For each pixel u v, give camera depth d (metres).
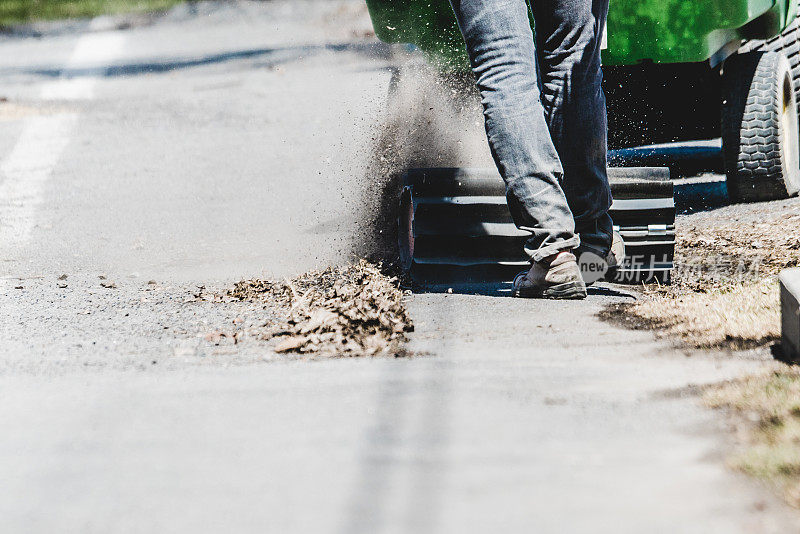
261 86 25.58
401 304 8.15
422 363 6.50
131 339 7.59
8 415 5.85
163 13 44.38
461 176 9.04
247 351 7.09
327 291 8.70
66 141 19.89
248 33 38.09
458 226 8.97
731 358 6.27
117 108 23.41
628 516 4.21
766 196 13.12
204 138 19.56
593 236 8.72
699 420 5.21
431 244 8.96
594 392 5.74
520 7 8.22
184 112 22.55
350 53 31.05
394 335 7.19
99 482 4.80
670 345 6.66
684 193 14.20
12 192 15.69
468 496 4.45
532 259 8.40
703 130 13.93
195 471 4.86
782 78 12.98
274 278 9.84
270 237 11.77
